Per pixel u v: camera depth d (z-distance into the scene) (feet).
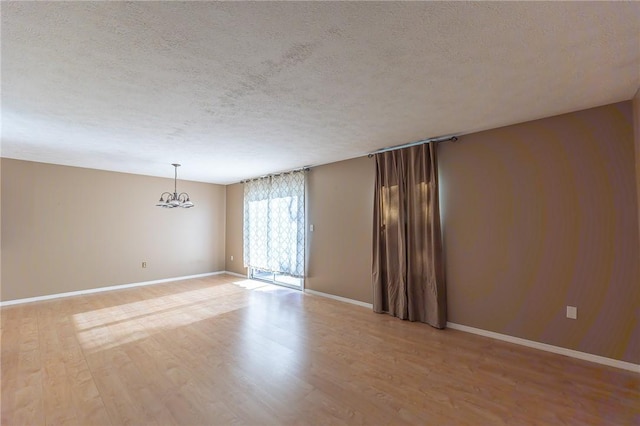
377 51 6.28
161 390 7.89
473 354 9.96
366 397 7.57
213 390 7.89
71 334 11.82
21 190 16.56
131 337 11.51
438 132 11.91
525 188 10.69
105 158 16.17
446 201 12.68
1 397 7.57
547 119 10.27
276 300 16.97
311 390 7.89
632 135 8.80
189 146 13.73
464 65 6.86
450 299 12.50
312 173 18.54
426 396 7.61
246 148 14.16
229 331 12.16
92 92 8.11
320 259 17.95
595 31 5.61
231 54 6.38
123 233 20.35
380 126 11.14
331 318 13.76
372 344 10.83
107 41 5.85
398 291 13.93
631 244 8.81
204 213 24.88
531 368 8.97
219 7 4.94
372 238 15.12
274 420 6.71
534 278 10.46
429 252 12.82
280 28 5.51
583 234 9.57
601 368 8.91
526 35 5.75
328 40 5.89
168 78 7.39
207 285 21.03
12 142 12.86
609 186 9.16
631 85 7.91
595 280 9.35
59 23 5.27
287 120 10.41
